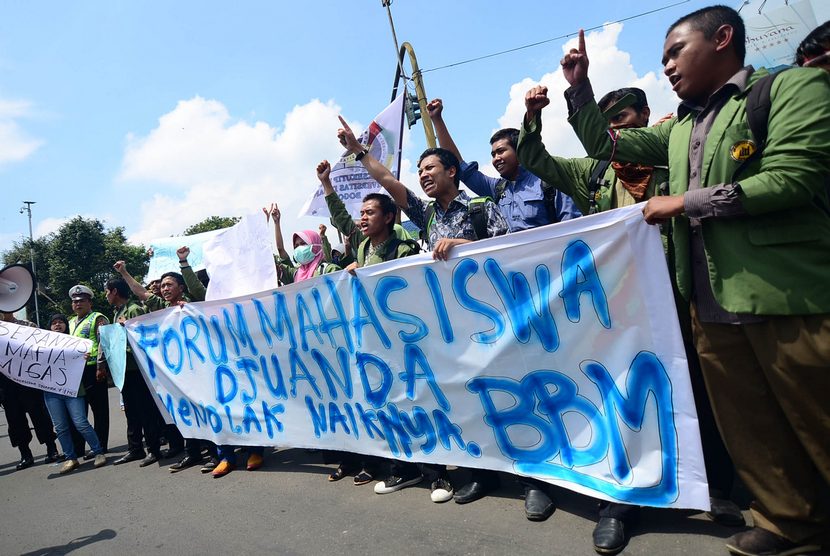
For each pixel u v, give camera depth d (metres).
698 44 1.93
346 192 4.93
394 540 2.51
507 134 3.27
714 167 1.88
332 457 3.96
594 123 2.26
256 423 3.88
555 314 2.41
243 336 3.94
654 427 2.13
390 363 3.07
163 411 4.50
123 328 4.72
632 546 2.14
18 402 5.30
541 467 2.50
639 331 2.17
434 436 2.90
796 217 1.73
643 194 2.46
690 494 2.04
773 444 1.90
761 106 1.75
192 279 4.80
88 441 4.95
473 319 2.69
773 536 1.91
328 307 3.39
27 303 5.21
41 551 3.02
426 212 3.48
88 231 39.47
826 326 1.67
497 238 2.56
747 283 1.78
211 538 2.86
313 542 2.62
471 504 2.80
